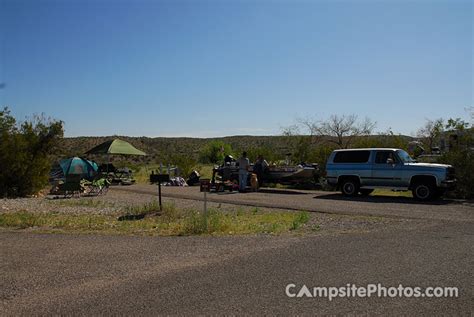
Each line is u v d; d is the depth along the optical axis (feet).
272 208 52.26
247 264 25.23
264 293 20.04
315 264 24.95
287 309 18.04
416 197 59.93
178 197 66.39
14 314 18.08
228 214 46.83
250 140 256.73
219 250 29.17
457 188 63.41
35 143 72.33
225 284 21.49
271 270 23.84
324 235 34.12
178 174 105.40
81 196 69.92
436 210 48.98
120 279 22.77
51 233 36.42
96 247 30.66
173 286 21.34
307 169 77.30
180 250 29.37
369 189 68.33
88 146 245.04
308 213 47.34
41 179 71.77
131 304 18.94
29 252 29.22
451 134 68.54
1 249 30.22
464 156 63.36
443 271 23.27
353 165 65.26
